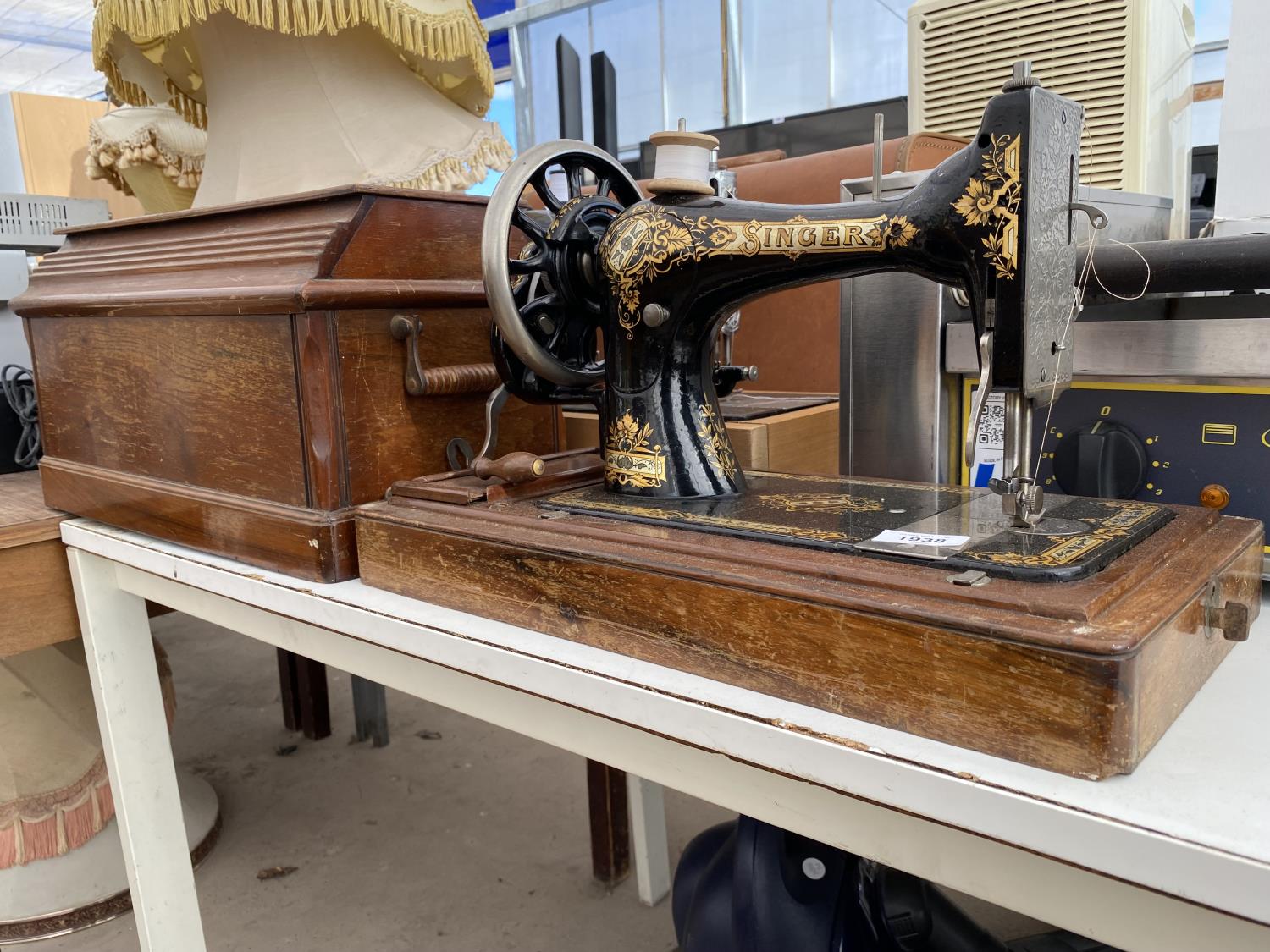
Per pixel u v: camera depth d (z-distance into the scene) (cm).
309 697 256
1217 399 90
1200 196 154
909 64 138
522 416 122
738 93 374
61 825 188
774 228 86
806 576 70
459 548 89
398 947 175
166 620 371
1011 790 56
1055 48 123
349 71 123
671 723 70
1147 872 52
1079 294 81
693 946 135
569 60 229
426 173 123
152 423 121
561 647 80
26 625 138
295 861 203
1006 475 77
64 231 140
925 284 104
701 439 96
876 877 129
